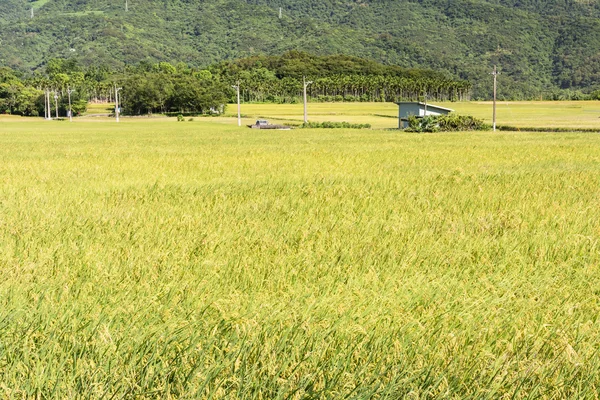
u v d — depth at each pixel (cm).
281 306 609
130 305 610
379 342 525
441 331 555
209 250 878
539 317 602
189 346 508
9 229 1040
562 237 984
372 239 960
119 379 458
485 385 462
